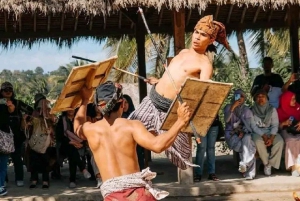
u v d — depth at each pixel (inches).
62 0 360.8
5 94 394.6
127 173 207.9
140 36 498.9
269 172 409.7
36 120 395.5
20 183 409.4
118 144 209.6
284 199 368.2
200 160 398.0
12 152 382.3
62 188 396.5
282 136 410.9
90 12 363.3
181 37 390.6
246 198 372.2
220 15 505.0
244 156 398.3
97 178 390.3
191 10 491.8
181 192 375.9
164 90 269.7
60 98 232.5
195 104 245.8
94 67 228.2
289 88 440.8
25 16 467.5
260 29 521.3
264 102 407.2
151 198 206.7
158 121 270.2
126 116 402.6
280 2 373.7
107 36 505.4
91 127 214.7
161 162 497.7
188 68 267.3
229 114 406.6
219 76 753.0
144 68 502.3
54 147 401.1
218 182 390.3
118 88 215.9
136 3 365.7
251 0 373.1
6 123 378.9
